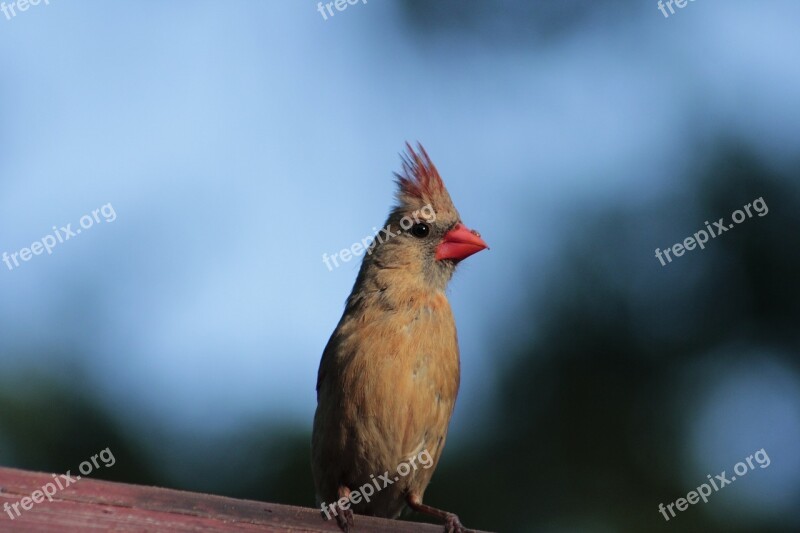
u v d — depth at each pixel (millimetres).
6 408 13852
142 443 14188
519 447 14641
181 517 8398
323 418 11508
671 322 15234
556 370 15000
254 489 14172
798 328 15109
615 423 14727
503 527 14250
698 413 14797
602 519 14273
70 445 13969
